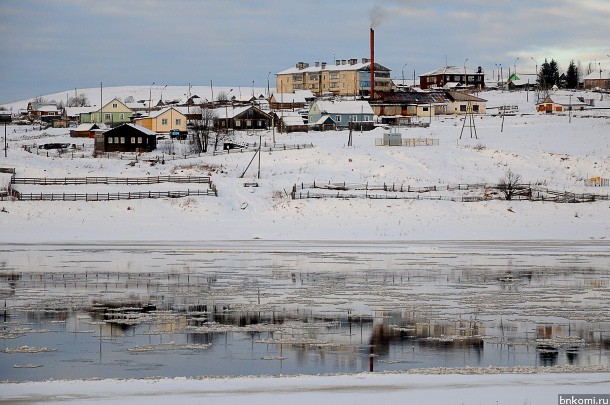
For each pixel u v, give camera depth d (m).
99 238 149.75
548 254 134.38
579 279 109.44
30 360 67.25
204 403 51.72
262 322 82.44
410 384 56.44
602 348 71.94
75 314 85.75
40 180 176.75
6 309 87.88
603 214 168.12
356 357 68.94
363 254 133.38
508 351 70.75
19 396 53.62
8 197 164.62
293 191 171.62
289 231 157.25
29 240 146.50
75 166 196.88
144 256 129.12
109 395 53.81
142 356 68.88
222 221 161.38
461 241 151.12
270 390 54.91
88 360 67.31
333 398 52.72
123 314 85.75
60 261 122.88
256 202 169.62
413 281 107.44
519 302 93.06
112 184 177.12
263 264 121.69
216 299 94.25
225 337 76.00
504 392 54.09
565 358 68.50
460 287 102.81
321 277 110.12
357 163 199.00
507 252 136.62
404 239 153.25
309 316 85.25
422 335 77.00
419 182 186.12
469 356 69.25
